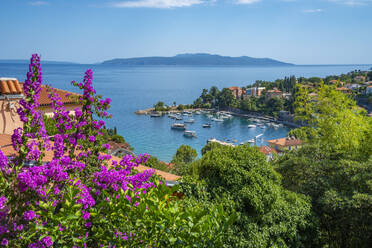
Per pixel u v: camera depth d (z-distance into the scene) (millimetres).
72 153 6008
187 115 191500
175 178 13016
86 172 5891
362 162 14125
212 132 144000
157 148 110875
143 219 4891
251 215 10891
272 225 11234
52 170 5062
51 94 6078
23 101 5609
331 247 14086
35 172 4945
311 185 14289
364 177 12812
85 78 6129
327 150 16234
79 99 6180
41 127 5797
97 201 5512
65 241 4730
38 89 5762
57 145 5805
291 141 91188
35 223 4543
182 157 68625
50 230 4469
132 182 5660
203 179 10992
